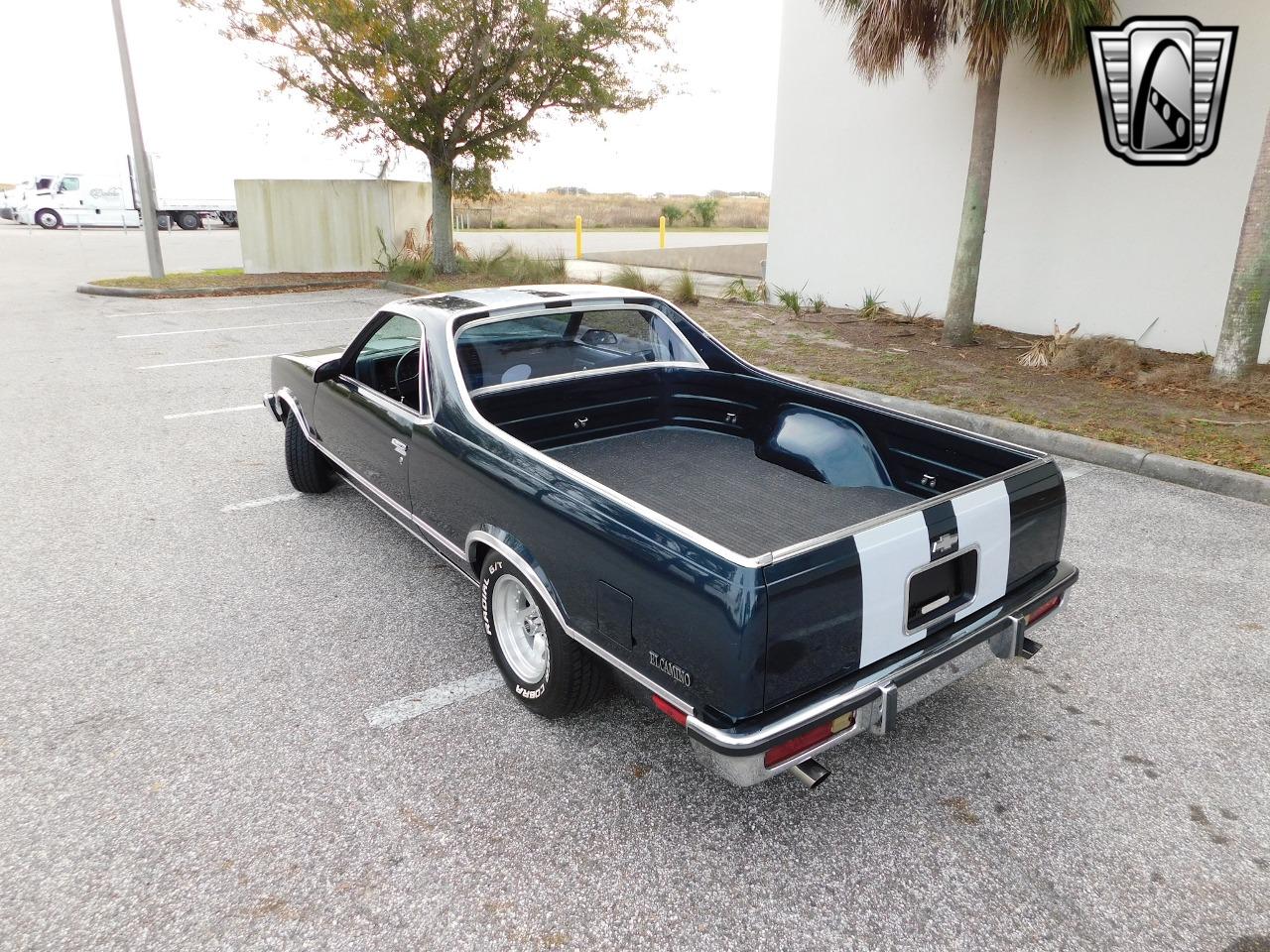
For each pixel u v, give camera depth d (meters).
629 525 2.47
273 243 17.42
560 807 2.68
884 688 2.40
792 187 12.68
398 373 4.10
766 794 2.76
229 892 2.35
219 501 5.34
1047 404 7.17
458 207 33.00
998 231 10.32
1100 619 3.88
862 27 8.56
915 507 2.51
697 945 2.18
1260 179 7.02
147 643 3.65
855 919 2.27
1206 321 8.72
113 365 9.32
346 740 3.01
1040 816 2.66
